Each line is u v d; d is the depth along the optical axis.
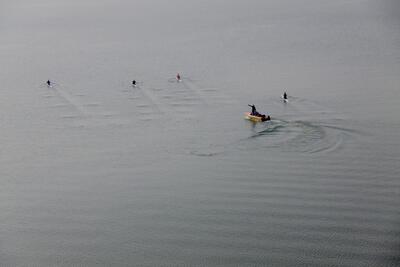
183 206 47.75
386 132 61.31
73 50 136.00
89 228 45.03
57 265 40.16
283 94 79.69
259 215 45.41
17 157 60.72
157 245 41.94
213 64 106.94
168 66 107.06
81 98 83.56
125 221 45.81
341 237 41.50
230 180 52.16
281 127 64.81
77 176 55.16
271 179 51.69
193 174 54.03
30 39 161.12
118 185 52.69
